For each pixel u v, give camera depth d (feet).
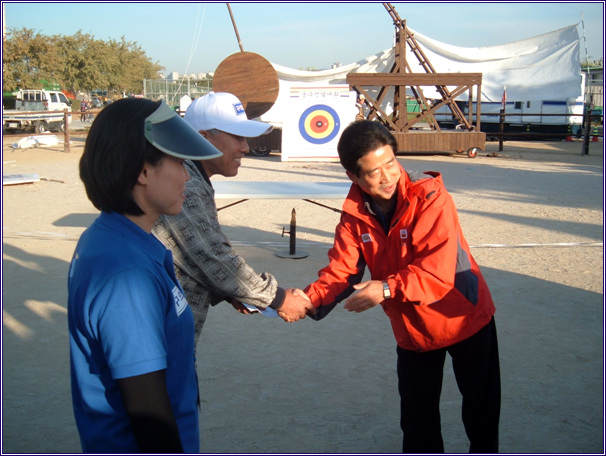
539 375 12.42
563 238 24.91
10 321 15.53
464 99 82.23
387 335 14.89
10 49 115.34
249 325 15.56
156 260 5.02
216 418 10.80
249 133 7.88
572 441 9.95
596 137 81.30
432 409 8.49
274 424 10.60
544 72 71.41
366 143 7.34
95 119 4.89
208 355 13.60
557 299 17.28
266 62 47.55
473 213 30.14
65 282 18.83
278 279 19.01
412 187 7.68
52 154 63.00
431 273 7.38
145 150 4.80
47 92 98.78
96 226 5.00
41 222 28.02
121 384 4.61
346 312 16.60
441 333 7.87
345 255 8.52
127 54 190.70
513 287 18.39
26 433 10.27
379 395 11.74
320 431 10.37
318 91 57.00
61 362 13.15
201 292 7.49
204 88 118.11
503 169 49.16
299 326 15.48
